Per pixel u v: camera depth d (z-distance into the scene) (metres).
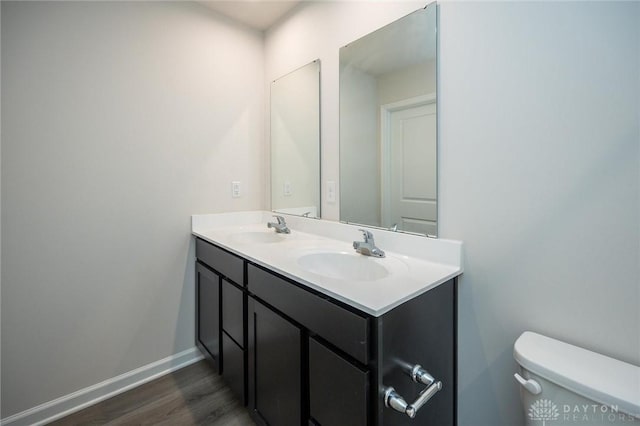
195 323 1.97
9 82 1.34
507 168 1.04
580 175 0.90
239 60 2.12
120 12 1.63
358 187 1.57
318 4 1.77
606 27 0.85
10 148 1.35
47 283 1.46
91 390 1.59
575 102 0.90
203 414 1.51
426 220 1.28
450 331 1.16
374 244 1.41
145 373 1.77
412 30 1.30
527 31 0.99
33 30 1.38
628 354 0.84
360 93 1.54
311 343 1.02
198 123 1.94
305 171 1.92
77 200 1.53
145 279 1.77
